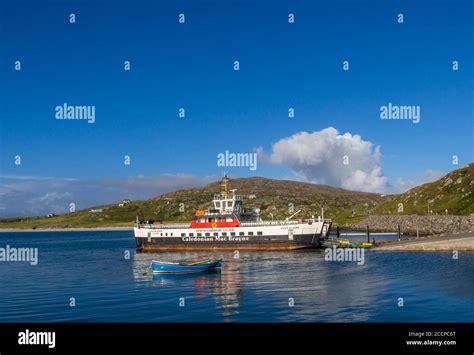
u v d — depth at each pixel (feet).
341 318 138.92
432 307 148.87
